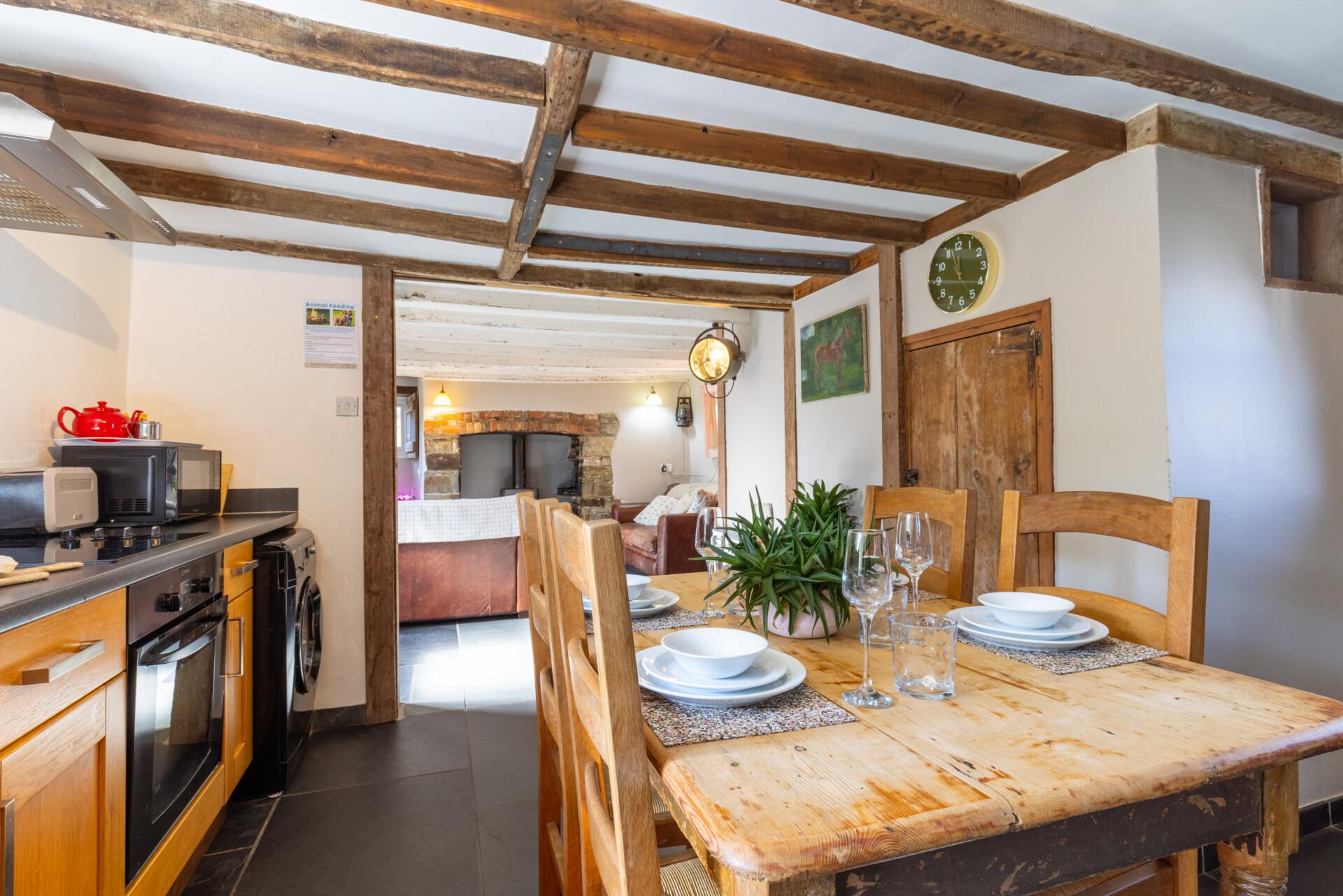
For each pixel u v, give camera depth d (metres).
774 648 1.42
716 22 1.70
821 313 4.09
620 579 0.80
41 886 1.13
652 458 9.41
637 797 0.80
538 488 9.30
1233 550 2.25
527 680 3.70
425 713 3.25
